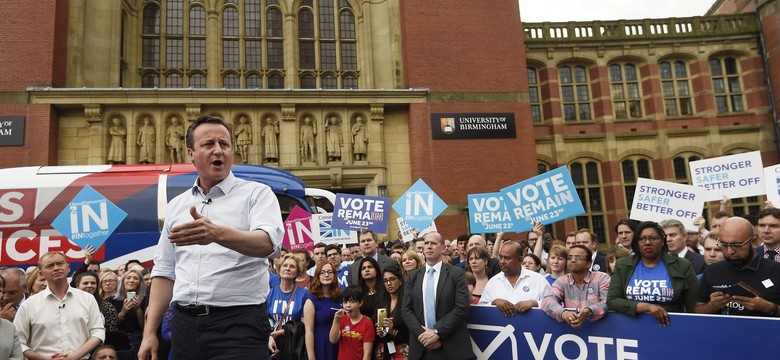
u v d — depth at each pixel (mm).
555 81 23516
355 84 20875
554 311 4941
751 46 23844
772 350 3930
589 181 23344
